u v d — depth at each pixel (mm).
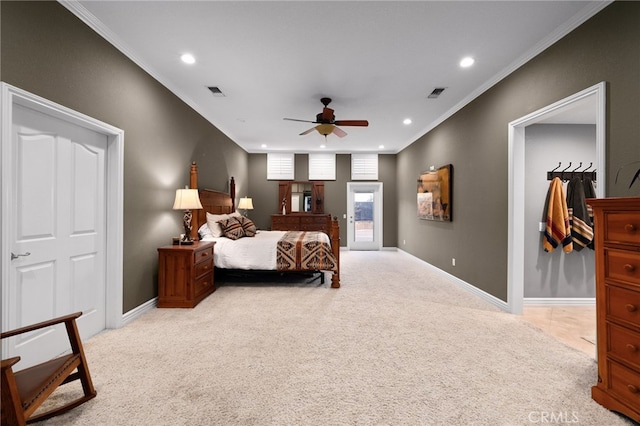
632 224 1508
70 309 2299
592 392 1694
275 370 1987
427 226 5520
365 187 7938
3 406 1153
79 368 1647
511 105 3094
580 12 2211
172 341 2424
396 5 2176
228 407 1613
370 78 3395
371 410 1592
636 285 1491
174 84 3580
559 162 3500
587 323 2879
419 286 4223
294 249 4164
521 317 3021
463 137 4121
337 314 3076
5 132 1696
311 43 2689
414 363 2086
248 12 2260
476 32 2504
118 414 1552
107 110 2537
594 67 2150
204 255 3611
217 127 5328
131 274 2889
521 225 3096
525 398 1703
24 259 1924
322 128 4055
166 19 2352
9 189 1720
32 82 1875
